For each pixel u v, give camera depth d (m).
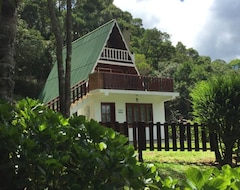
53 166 2.23
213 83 9.91
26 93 33.44
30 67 36.00
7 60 3.43
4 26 3.43
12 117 2.79
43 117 2.83
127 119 22.00
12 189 2.37
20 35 34.34
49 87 26.36
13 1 3.48
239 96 9.56
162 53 62.19
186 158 10.37
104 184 2.20
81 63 24.09
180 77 49.03
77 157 2.28
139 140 9.95
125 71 24.84
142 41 62.47
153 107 23.44
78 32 45.69
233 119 9.58
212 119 9.86
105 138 2.52
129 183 2.15
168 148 10.41
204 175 1.84
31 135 2.51
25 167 2.31
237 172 1.87
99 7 52.34
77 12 48.34
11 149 2.39
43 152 2.38
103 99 21.17
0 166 2.36
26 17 44.19
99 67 23.38
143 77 22.17
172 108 41.81
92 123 2.62
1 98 3.36
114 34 24.53
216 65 61.59
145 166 2.30
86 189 2.21
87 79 21.44
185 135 11.66
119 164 2.22
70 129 2.59
